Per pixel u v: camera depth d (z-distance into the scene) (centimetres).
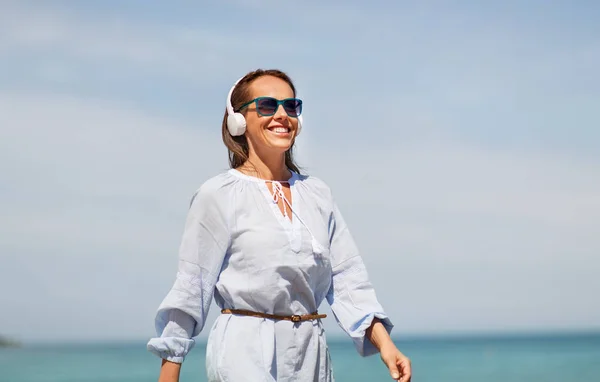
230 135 322
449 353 8444
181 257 299
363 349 314
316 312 307
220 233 300
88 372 5081
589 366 5009
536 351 8488
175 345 291
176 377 293
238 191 304
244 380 287
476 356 7369
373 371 4719
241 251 298
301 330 299
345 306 317
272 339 293
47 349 12638
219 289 301
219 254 300
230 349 292
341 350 8519
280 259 296
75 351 10756
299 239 301
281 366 294
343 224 328
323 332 307
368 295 317
